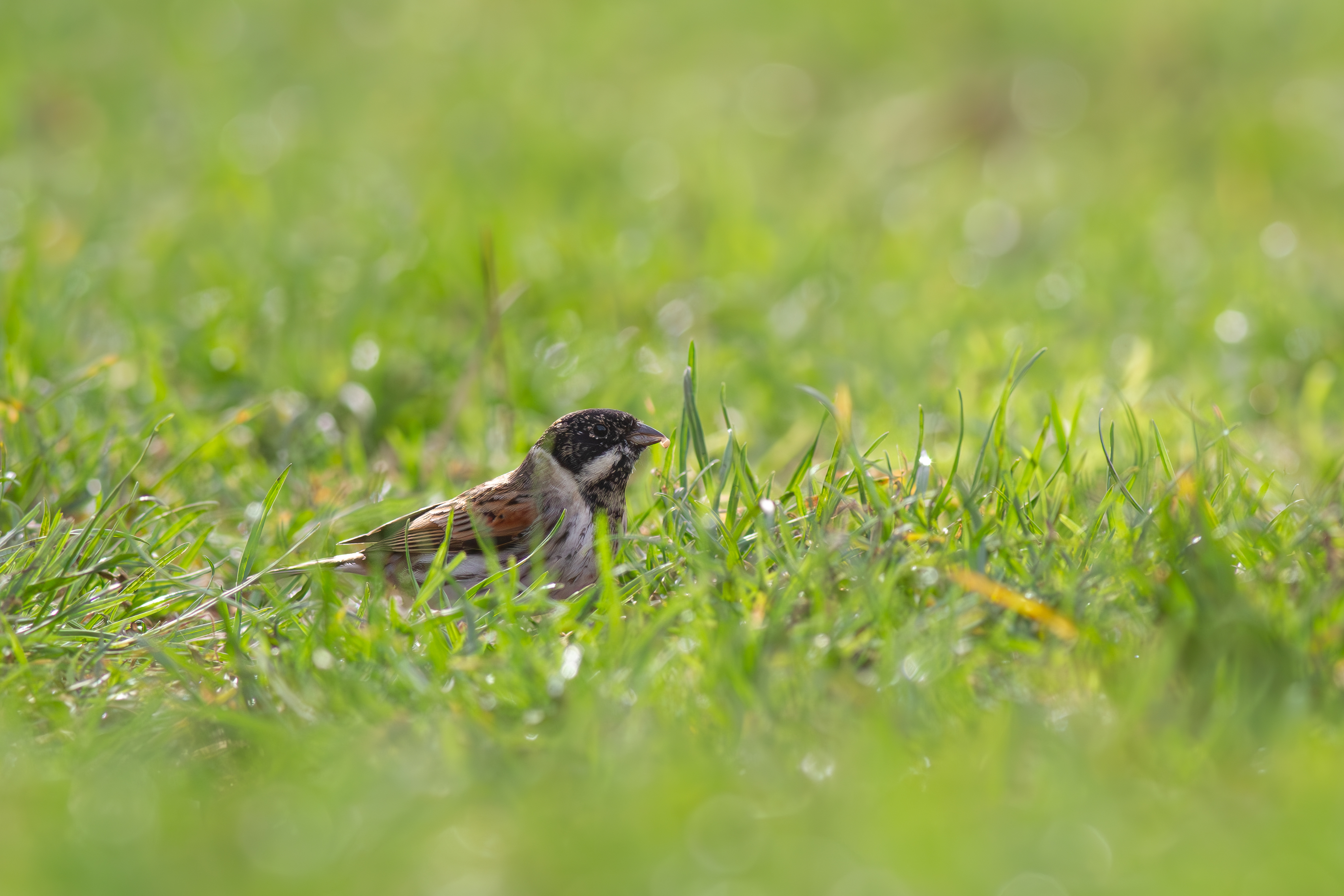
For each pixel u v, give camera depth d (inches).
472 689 295.7
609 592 319.3
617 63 1159.0
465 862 244.1
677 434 392.5
